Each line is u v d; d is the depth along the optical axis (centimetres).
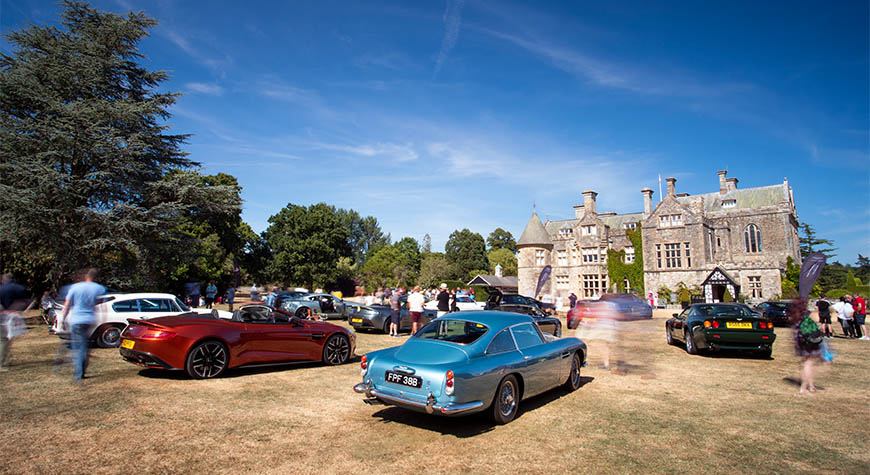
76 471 464
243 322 973
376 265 6675
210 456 512
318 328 1075
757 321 1200
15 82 2039
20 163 1920
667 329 1554
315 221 6225
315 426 625
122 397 743
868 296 3588
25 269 2412
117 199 2242
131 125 2278
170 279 3262
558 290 5088
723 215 4622
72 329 848
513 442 571
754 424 650
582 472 482
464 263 8644
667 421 663
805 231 7006
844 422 661
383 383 633
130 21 2427
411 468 488
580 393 831
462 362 608
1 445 529
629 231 4591
